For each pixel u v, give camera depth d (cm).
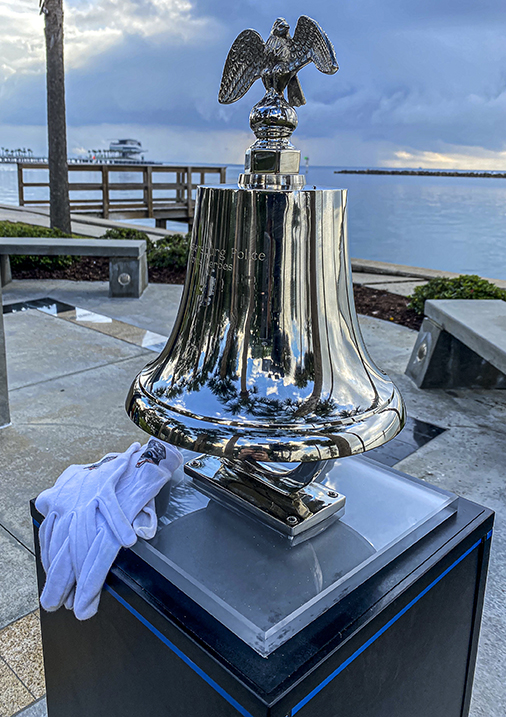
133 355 439
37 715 154
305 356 95
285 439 87
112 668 108
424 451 305
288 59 85
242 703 79
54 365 412
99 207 1462
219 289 96
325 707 88
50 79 891
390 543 108
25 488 258
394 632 99
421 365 398
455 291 540
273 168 90
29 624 184
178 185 1569
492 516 120
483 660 174
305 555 106
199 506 120
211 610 91
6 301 589
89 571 102
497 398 383
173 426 92
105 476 121
